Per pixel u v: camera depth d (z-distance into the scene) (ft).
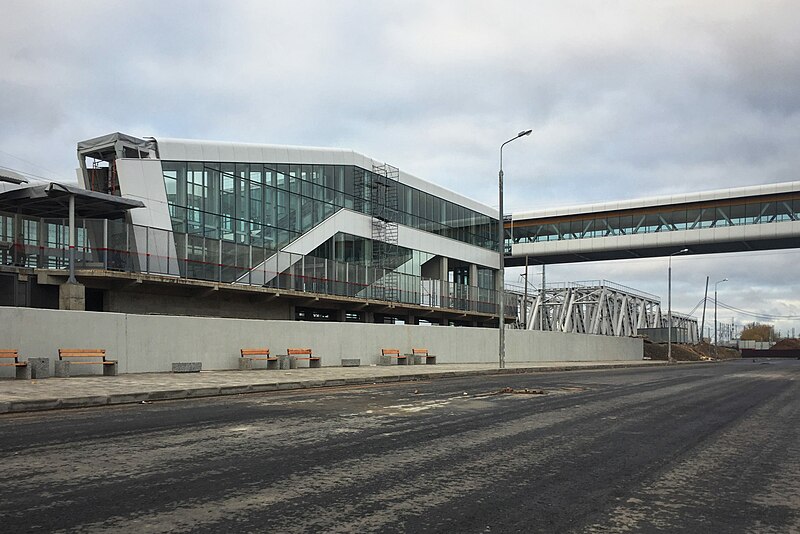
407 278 137.18
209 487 19.97
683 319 369.30
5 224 80.07
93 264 79.30
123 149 88.79
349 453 25.98
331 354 93.35
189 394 49.73
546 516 17.39
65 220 84.38
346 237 125.70
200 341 74.54
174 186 92.53
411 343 110.42
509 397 52.85
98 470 22.16
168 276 84.53
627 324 246.27
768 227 178.50
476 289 164.76
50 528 15.70
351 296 120.37
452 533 15.81
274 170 109.81
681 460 25.71
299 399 48.80
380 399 49.26
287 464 23.63
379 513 17.40
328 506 18.02
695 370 131.44
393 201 140.46
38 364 56.75
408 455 25.76
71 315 61.67
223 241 94.79
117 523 16.16
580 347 178.09
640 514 17.75
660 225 195.11
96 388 48.98
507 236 217.36
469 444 28.63
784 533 16.25
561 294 226.99
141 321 68.23
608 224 202.49
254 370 77.51
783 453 27.58
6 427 32.32
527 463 24.53
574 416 39.99
